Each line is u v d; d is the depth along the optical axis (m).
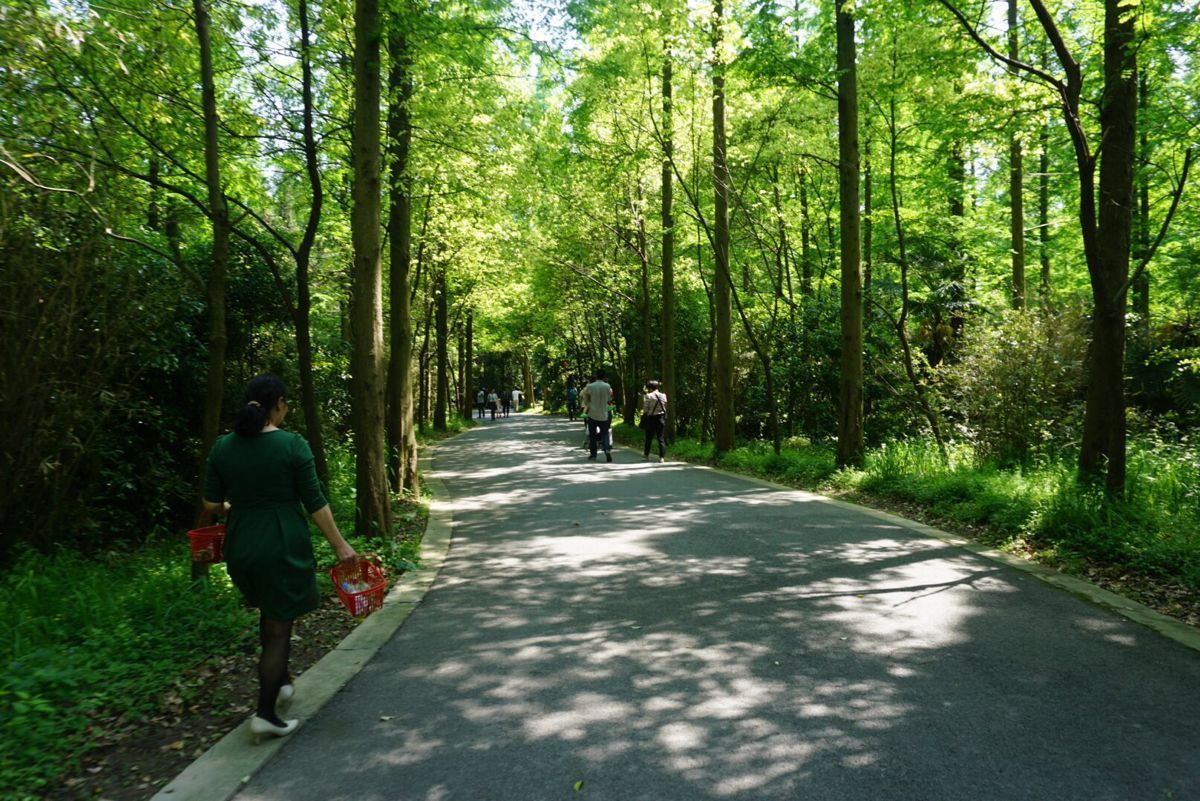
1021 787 2.88
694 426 23.34
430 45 9.30
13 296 6.25
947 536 7.66
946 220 18.39
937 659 4.25
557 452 19.45
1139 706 3.59
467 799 2.89
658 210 20.95
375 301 7.89
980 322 12.22
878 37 11.66
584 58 12.80
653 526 8.50
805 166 17.41
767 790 2.89
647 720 3.54
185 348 9.30
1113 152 7.47
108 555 7.55
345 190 12.18
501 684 4.06
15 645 4.12
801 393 17.30
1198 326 13.88
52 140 6.34
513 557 7.24
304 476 3.65
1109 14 7.40
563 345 44.44
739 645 4.55
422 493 11.98
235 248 10.82
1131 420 12.08
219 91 9.12
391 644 4.80
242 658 4.53
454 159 12.47
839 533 7.87
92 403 7.09
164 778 3.15
